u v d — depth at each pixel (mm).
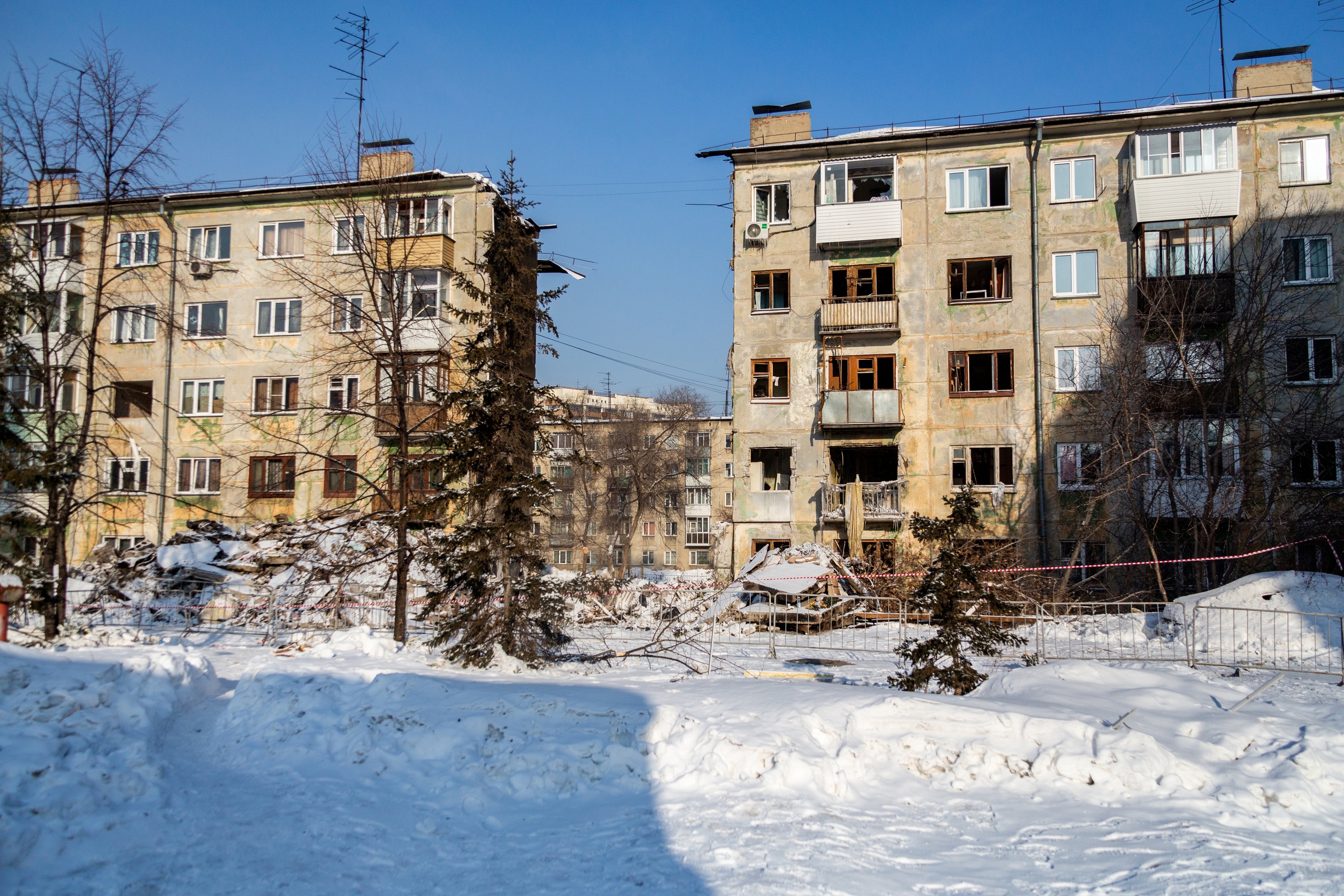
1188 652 16141
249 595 25266
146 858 6102
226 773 8180
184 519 33312
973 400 29078
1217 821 7379
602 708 8977
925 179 30094
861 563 26250
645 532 68438
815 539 29781
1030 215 29234
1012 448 28641
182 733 9219
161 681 9781
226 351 33750
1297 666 15672
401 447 18781
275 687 9836
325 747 8703
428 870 6270
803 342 30578
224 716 9500
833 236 29906
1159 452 24453
